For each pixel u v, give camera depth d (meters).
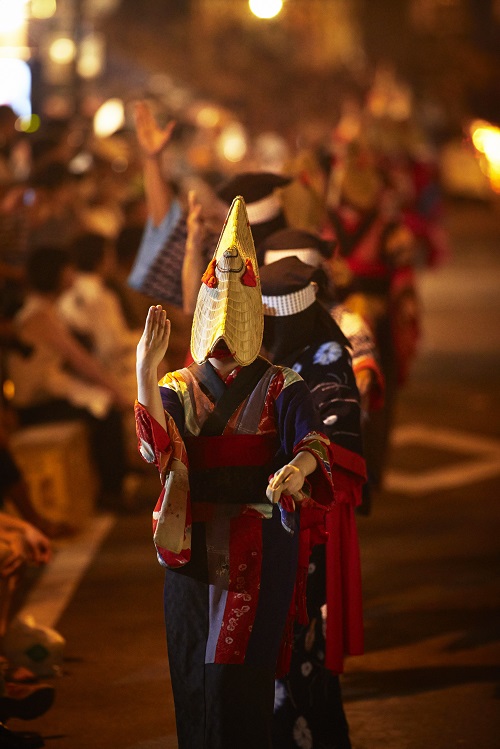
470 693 10.59
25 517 12.07
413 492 17.70
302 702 8.93
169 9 61.41
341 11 66.69
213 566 7.61
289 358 8.92
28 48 33.94
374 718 10.08
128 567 14.23
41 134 24.30
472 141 25.09
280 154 43.31
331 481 7.54
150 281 11.70
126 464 16.95
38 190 18.84
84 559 14.56
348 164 15.61
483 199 59.66
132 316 17.23
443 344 29.41
